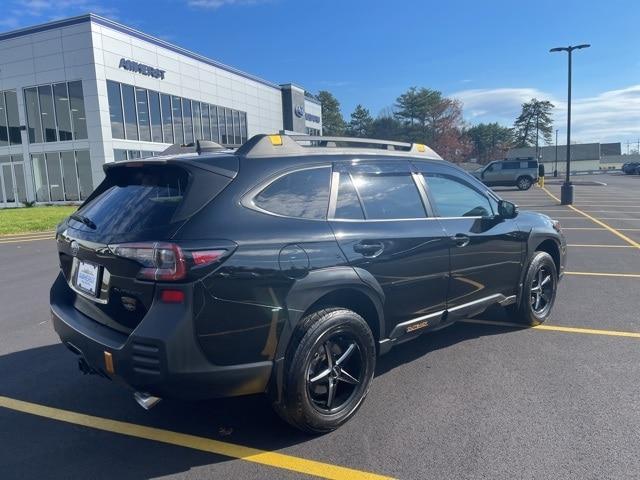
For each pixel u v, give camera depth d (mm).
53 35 26562
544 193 32188
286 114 50062
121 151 27906
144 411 3764
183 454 3180
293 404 3146
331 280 3264
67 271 3682
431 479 2842
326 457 3096
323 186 3521
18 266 10148
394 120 93250
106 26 26781
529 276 5223
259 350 3020
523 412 3559
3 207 29219
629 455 3006
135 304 2959
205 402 3898
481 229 4578
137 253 2854
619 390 3871
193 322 2777
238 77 40562
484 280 4637
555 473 2848
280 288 3057
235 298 2893
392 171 4035
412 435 3303
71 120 27156
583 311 5984
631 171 78875
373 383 4102
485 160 116688
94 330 3176
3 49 27781
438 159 4602
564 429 3314
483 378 4152
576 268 8562
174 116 32625
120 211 3256
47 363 4738
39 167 28391
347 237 3445
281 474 2943
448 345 4945
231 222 2986
